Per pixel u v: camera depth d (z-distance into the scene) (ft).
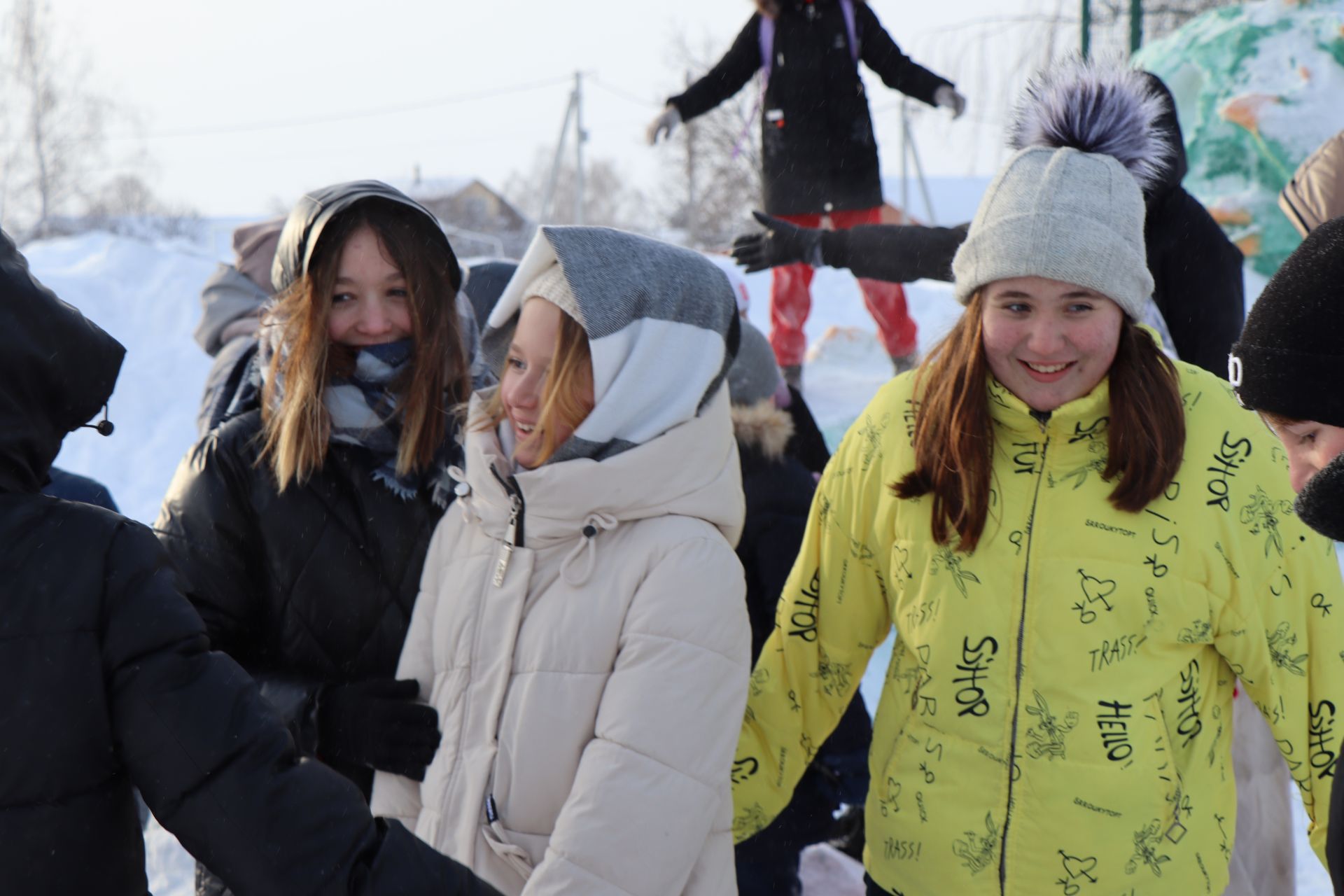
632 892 4.65
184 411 25.77
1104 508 5.23
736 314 5.53
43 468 4.00
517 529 5.24
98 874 3.80
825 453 11.44
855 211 16.89
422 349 6.26
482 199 135.44
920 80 16.44
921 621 5.56
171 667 3.83
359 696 5.59
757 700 6.24
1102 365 5.19
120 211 115.55
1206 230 8.08
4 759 3.59
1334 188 7.88
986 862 5.35
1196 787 5.32
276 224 12.25
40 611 3.70
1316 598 5.17
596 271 5.07
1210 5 28.14
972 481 5.32
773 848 7.76
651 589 5.00
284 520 5.99
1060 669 5.24
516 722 5.07
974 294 5.43
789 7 16.57
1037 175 5.24
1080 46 24.71
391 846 3.92
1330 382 3.72
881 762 5.79
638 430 5.08
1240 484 5.15
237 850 3.75
